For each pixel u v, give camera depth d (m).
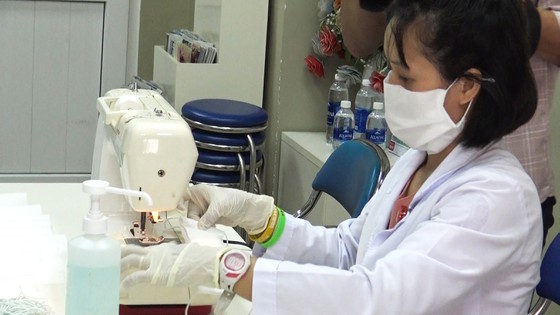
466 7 1.19
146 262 1.25
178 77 3.42
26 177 4.27
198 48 3.46
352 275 1.20
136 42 4.20
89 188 1.11
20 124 4.22
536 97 1.28
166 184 1.46
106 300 1.11
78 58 4.20
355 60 3.49
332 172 2.44
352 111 3.49
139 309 1.38
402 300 1.16
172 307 1.40
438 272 1.16
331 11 3.36
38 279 1.43
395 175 1.57
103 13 4.17
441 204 1.28
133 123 1.48
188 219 1.55
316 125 3.63
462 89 1.25
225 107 3.24
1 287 1.39
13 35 4.08
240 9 3.43
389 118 1.34
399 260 1.18
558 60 1.87
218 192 1.60
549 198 2.02
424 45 1.22
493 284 1.26
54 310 1.32
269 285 1.20
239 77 3.50
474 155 1.32
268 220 1.61
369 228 1.53
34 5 4.06
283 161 3.56
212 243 1.42
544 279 1.75
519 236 1.22
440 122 1.28
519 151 1.91
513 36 1.21
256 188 3.29
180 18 4.14
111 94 1.81
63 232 1.78
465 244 1.19
